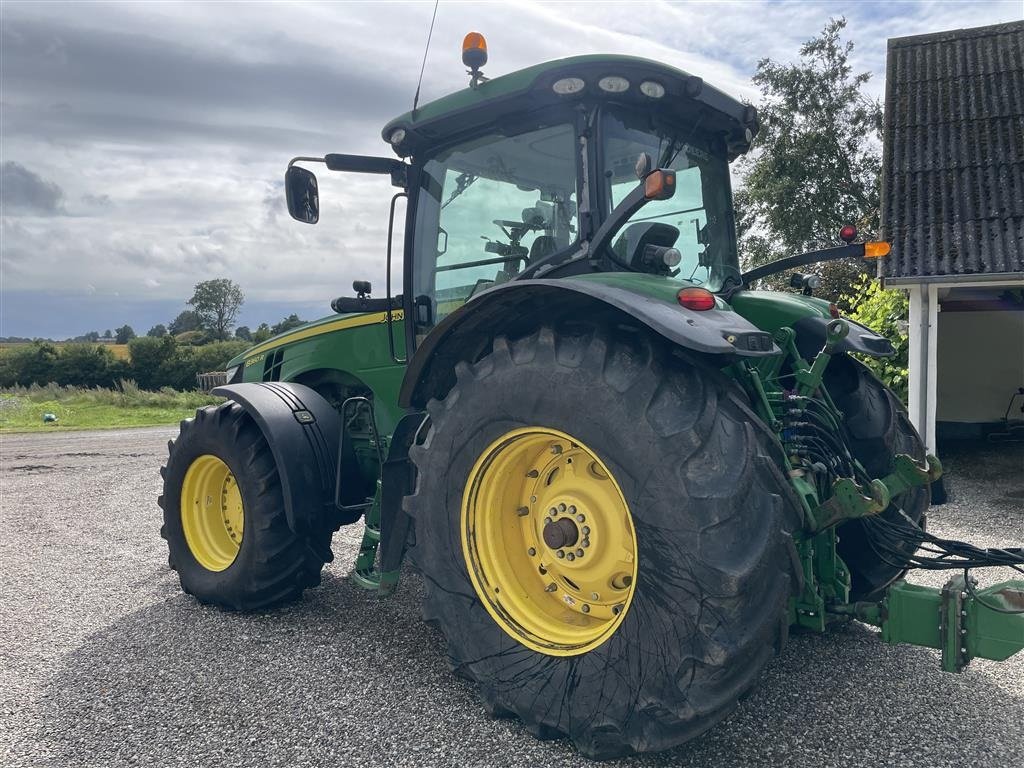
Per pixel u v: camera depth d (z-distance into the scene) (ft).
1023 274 23.11
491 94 9.57
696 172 11.08
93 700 9.25
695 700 6.91
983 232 25.61
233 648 10.82
